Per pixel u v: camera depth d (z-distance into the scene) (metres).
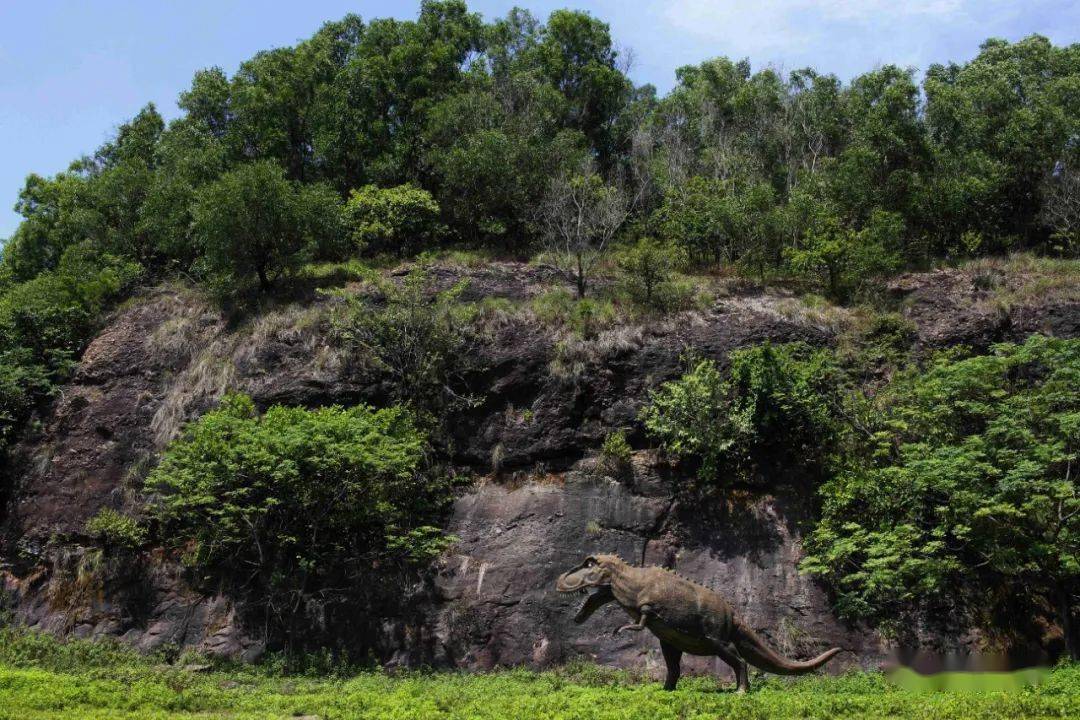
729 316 23.72
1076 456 17.03
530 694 16.02
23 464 24.48
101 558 22.06
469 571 20.31
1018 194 28.80
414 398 23.09
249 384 23.86
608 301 24.42
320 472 19.78
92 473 23.67
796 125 33.88
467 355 23.48
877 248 24.41
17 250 32.56
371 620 19.83
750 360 21.41
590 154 32.25
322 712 14.38
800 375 21.09
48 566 22.73
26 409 25.55
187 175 29.88
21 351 25.73
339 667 18.77
